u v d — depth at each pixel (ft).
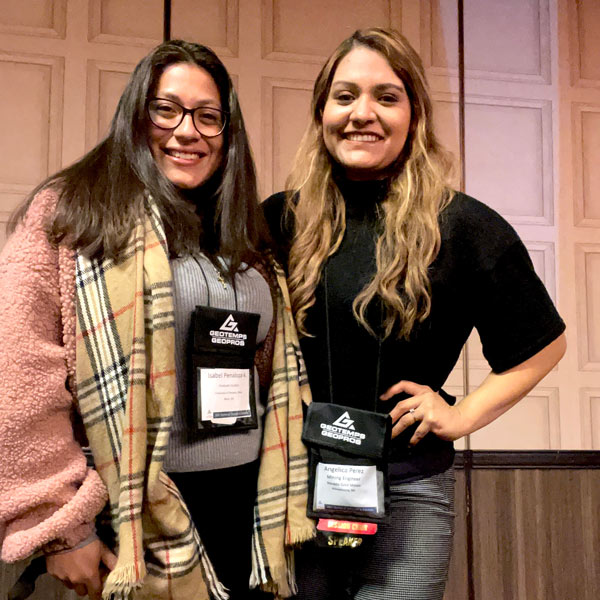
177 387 3.96
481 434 8.18
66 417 3.72
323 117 4.83
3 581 6.80
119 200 3.89
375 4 8.41
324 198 4.83
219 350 4.04
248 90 8.05
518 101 8.62
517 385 4.60
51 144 7.57
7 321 3.51
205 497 4.04
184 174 4.23
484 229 4.59
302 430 4.43
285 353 4.48
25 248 3.68
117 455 3.70
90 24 7.75
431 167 4.71
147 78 4.14
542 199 8.57
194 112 4.20
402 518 4.50
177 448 3.94
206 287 4.11
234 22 8.09
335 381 4.60
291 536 4.22
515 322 4.54
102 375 3.72
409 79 4.71
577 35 8.84
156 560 3.72
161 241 3.90
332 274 4.65
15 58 7.56
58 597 6.88
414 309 4.43
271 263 4.64
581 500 8.02
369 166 4.64
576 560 7.93
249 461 4.26
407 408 4.46
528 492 7.95
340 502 4.34
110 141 4.12
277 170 8.05
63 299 3.70
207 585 3.87
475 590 7.72
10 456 3.43
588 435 8.34
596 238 8.63
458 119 8.45
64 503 3.52
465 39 8.55
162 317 3.76
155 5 7.91
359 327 4.54
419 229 4.54
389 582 4.47
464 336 4.84
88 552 3.56
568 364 8.40
